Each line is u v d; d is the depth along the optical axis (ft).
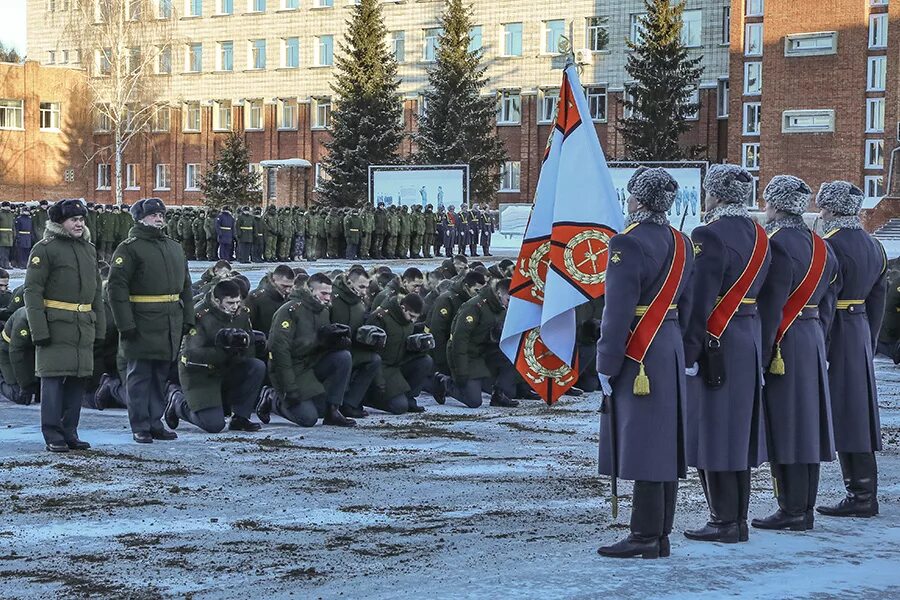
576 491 31.09
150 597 21.34
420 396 53.36
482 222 162.20
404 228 154.10
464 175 167.32
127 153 258.16
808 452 26.61
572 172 29.27
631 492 31.07
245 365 41.32
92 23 236.43
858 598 21.38
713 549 24.85
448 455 36.68
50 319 36.01
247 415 41.93
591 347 50.16
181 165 256.32
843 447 28.78
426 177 169.27
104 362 46.44
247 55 250.16
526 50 226.79
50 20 270.05
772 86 204.64
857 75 197.88
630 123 200.23
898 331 63.93
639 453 23.45
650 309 23.29
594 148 29.40
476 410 48.03
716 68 213.66
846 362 28.89
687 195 156.25
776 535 26.40
